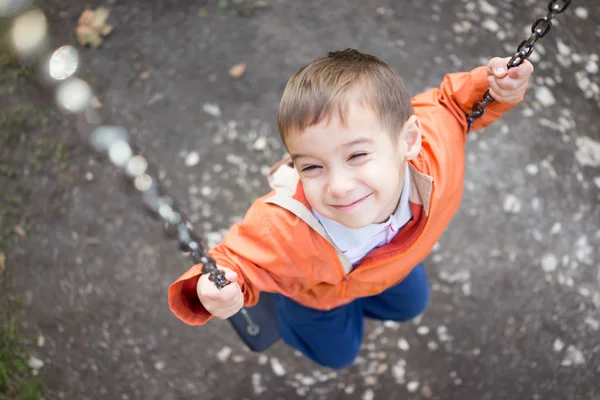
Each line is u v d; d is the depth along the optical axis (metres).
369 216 1.29
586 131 3.18
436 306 2.87
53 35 3.47
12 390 2.67
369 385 2.75
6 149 3.22
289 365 2.80
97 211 3.09
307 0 3.66
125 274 2.97
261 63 3.47
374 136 1.23
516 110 3.26
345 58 1.32
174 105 3.35
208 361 2.81
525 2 3.60
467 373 2.74
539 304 2.84
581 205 3.02
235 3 3.64
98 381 2.74
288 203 1.44
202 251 1.13
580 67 3.36
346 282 1.65
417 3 3.63
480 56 3.45
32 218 3.08
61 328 2.84
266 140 3.26
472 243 2.98
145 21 3.58
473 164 3.14
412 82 3.38
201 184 3.16
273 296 2.19
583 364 2.70
